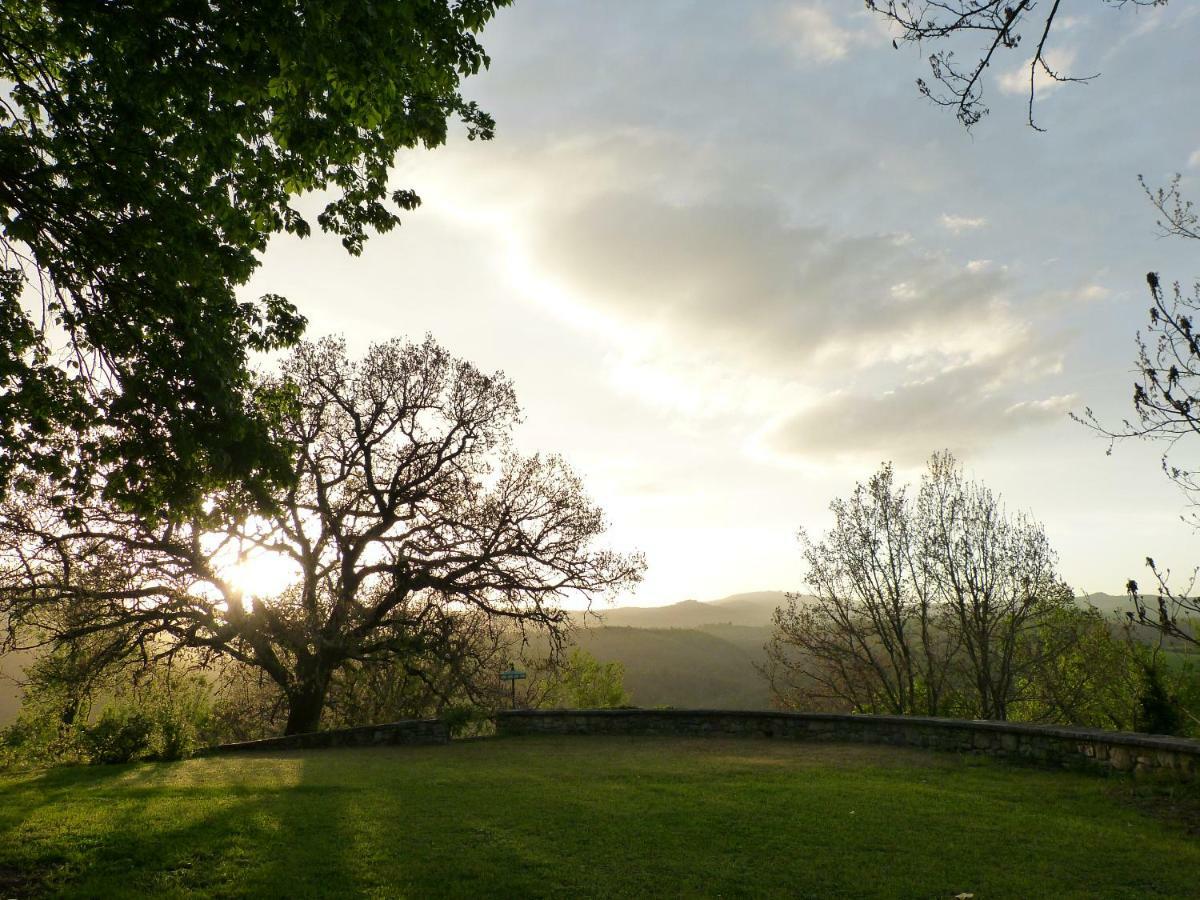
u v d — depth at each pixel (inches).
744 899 248.7
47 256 395.5
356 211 426.3
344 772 512.7
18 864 279.3
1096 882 263.6
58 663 872.9
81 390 427.8
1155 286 264.4
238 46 315.0
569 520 1039.0
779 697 1227.9
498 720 784.3
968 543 1030.4
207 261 396.2
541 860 286.5
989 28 214.2
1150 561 247.8
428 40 352.5
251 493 436.1
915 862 286.2
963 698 1110.4
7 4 365.7
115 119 368.8
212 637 904.9
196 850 296.7
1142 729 546.3
